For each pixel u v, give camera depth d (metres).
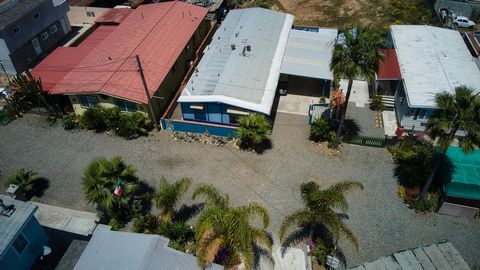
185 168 30.62
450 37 39.09
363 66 26.05
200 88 34.25
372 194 28.22
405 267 21.48
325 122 31.95
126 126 32.91
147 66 36.75
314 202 21.55
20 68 42.44
